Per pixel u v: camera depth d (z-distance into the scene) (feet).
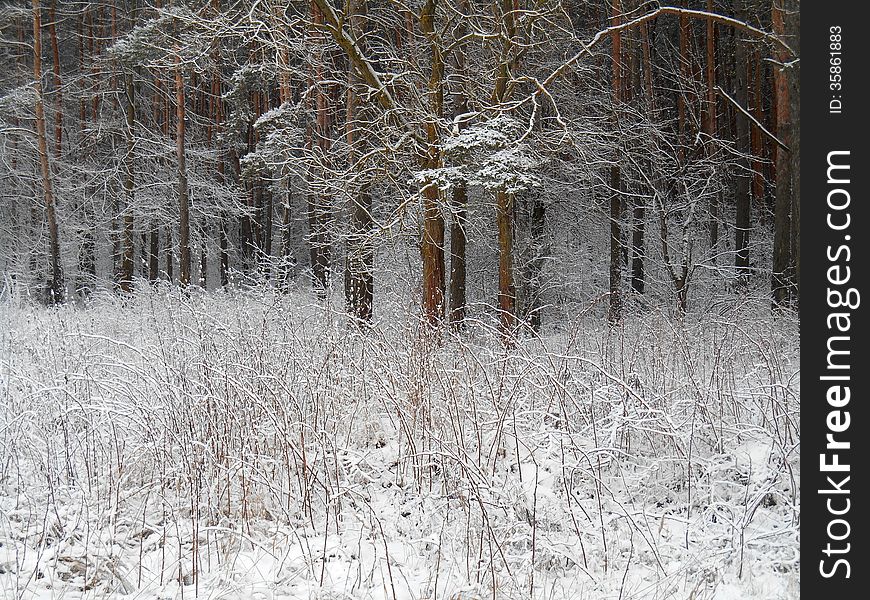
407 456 17.71
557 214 60.54
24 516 15.11
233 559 13.94
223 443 17.31
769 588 13.20
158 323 27.73
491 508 15.01
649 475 17.40
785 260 40.47
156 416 16.52
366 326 23.82
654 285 57.93
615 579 13.51
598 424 18.61
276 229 86.58
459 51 41.29
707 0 57.77
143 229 76.28
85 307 48.08
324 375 20.79
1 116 69.51
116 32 72.95
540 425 18.62
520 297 51.75
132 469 16.37
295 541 14.66
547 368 19.93
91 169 74.74
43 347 22.79
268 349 21.12
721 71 69.00
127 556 13.79
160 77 63.82
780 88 36.68
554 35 43.45
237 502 16.17
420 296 33.65
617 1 47.73
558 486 16.40
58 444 17.60
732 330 24.91
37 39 65.57
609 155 50.72
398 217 33.86
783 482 16.66
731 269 52.01
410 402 19.52
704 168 54.70
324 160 39.88
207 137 81.56
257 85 55.26
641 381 21.11
